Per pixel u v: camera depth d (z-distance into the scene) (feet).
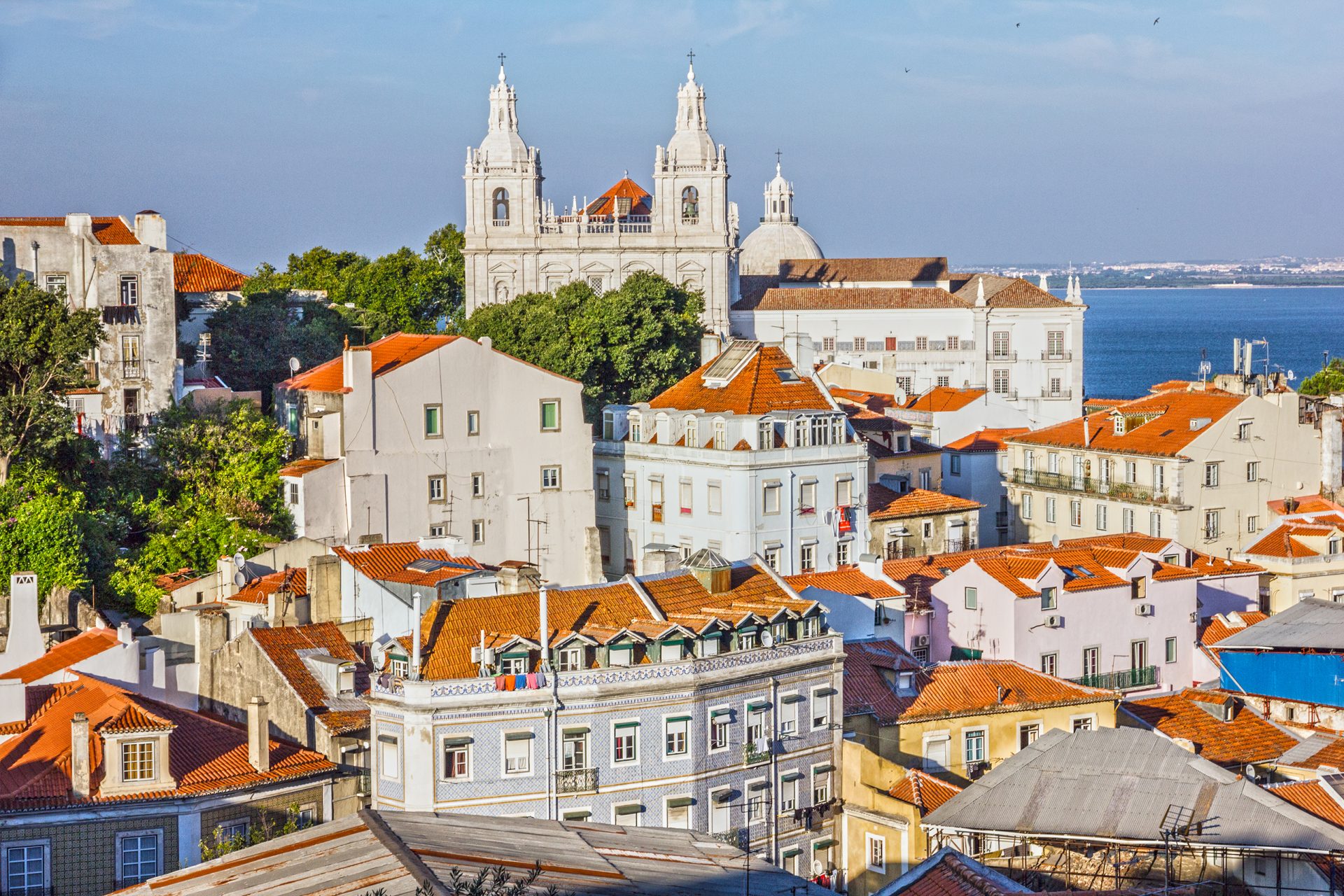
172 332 514.27
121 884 265.75
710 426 445.78
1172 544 434.30
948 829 264.31
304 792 283.59
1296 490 510.17
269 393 594.65
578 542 457.27
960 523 478.59
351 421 424.46
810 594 367.86
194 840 270.26
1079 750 273.75
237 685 313.12
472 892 156.56
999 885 219.00
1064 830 256.73
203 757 282.36
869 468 493.77
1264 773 326.65
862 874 307.37
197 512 426.51
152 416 504.84
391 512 430.61
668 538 455.63
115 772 266.98
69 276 504.02
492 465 444.55
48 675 300.20
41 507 384.27
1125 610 395.14
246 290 652.07
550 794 286.25
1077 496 521.65
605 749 290.15
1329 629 372.17
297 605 337.52
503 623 296.51
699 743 296.30
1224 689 375.45
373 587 331.16
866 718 321.73
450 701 281.33
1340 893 239.71
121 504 438.81
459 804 282.36
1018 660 377.50
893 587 385.91
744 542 435.94
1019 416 584.40
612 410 476.13
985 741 327.88
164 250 514.27
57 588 364.79
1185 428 504.43
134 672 307.58
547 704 285.84
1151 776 264.11
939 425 570.46
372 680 288.51
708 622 299.99
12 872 260.62
